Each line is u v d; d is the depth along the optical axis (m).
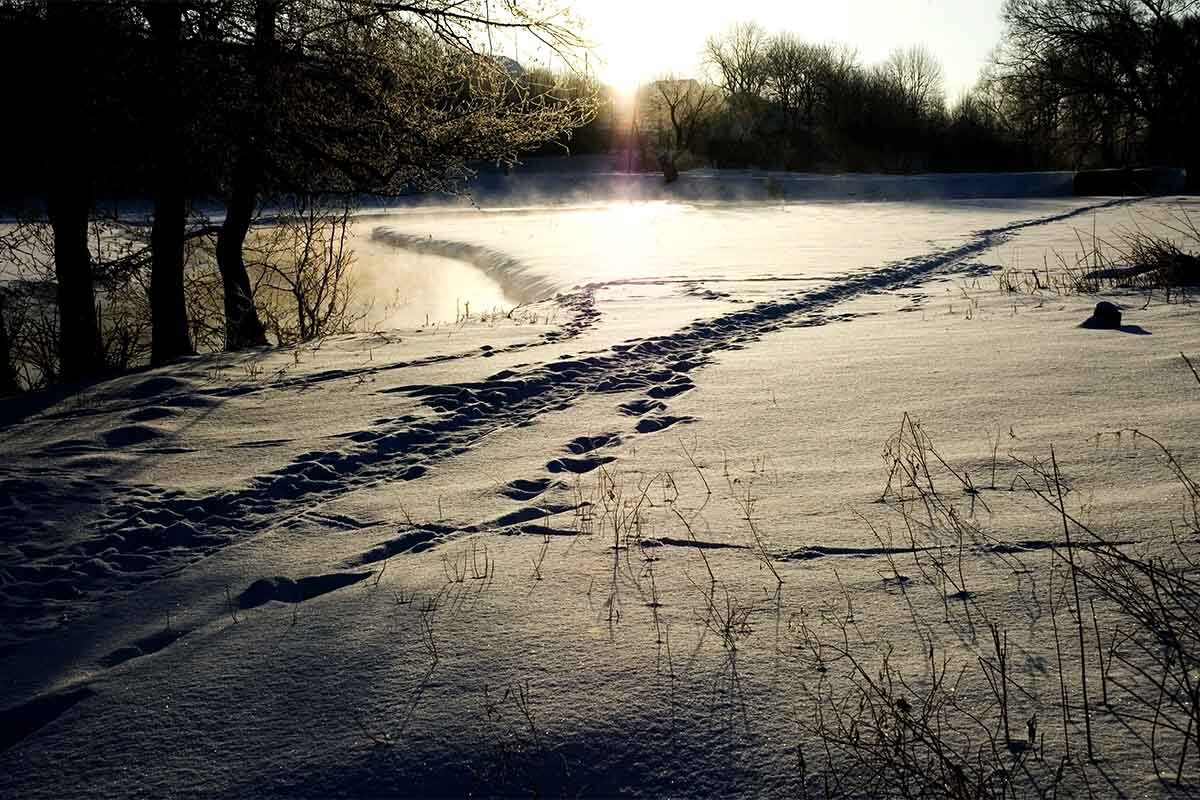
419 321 16.31
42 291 11.93
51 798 2.91
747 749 2.92
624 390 8.05
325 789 2.88
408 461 6.25
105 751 3.13
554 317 12.81
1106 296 11.47
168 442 6.82
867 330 10.41
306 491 5.71
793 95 86.81
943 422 6.31
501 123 11.98
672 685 3.27
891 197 52.66
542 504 5.20
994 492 4.87
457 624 3.82
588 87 12.12
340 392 8.24
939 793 2.65
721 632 3.62
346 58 10.61
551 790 2.82
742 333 10.79
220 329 13.80
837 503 4.91
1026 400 6.70
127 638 3.92
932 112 80.19
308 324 14.43
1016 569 3.97
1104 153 55.44
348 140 11.62
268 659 3.65
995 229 25.62
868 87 76.19
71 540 5.00
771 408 7.05
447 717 3.17
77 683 3.57
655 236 27.80
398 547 4.75
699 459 5.89
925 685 3.18
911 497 4.91
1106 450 5.38
